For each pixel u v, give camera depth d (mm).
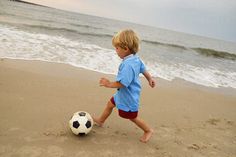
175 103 5871
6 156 2777
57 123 3777
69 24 24719
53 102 4605
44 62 7539
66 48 10133
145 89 6664
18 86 5121
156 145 3598
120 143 3473
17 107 4113
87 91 5609
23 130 3402
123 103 3346
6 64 6582
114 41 3348
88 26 27453
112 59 9617
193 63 13281
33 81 5621
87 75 7066
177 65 11477
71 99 4930
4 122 3541
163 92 6680
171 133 4105
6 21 15547
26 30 12914
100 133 3672
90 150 3170
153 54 13727
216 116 5465
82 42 12758
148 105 5371
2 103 4168
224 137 4312
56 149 3061
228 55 21391
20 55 7773
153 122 4465
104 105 4902
